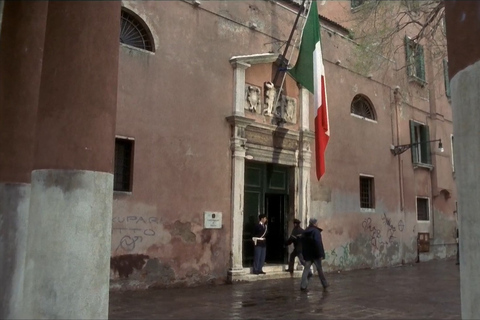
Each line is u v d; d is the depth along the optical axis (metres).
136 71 11.13
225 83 13.10
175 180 11.62
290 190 14.95
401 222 19.17
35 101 5.03
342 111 17.11
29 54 5.04
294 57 15.28
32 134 4.98
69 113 3.35
